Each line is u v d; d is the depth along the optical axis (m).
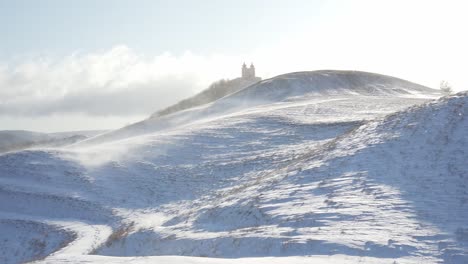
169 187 39.75
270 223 18.97
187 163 45.12
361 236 15.09
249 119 58.00
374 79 91.12
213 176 39.69
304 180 23.88
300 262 13.00
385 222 16.20
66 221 36.78
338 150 27.30
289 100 74.62
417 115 27.42
